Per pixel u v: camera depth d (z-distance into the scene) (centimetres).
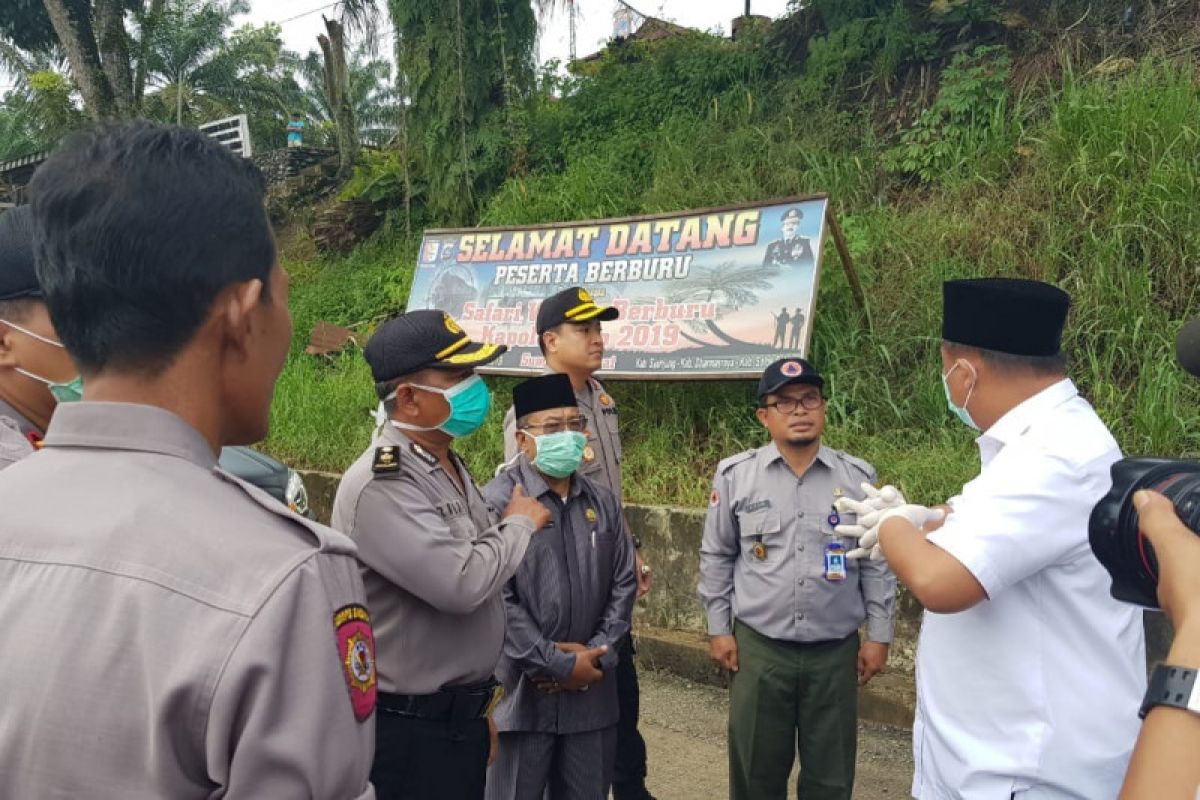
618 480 375
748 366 540
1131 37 654
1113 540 96
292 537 92
